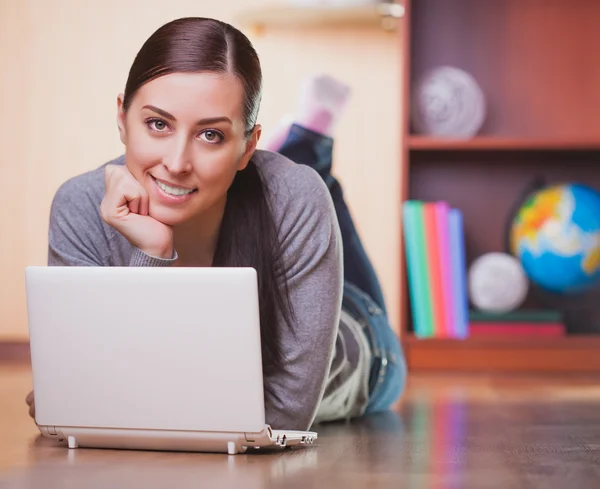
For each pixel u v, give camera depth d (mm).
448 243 4223
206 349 1645
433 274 4227
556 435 2145
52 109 4844
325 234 1841
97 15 4824
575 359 4172
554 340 4172
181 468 1596
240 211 1876
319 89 2945
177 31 1711
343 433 2152
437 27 4645
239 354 1635
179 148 1709
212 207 1860
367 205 4746
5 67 4852
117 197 1766
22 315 4855
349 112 4727
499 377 3922
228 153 1744
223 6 4746
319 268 1841
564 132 4633
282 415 1839
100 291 1668
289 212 1854
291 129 2922
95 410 1732
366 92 4707
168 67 1695
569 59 4633
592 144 4281
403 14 4262
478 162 4602
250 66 1760
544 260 4387
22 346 4777
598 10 4629
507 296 4344
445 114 4371
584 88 4633
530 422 2402
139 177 1770
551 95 4629
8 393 3041
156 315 1648
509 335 4238
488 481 1535
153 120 1725
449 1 4637
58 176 4855
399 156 4473
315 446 1918
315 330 1827
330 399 2260
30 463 1646
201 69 1697
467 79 4395
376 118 4719
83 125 4840
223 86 1707
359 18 4473
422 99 4391
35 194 4863
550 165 4586
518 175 4594
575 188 4418
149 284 1641
